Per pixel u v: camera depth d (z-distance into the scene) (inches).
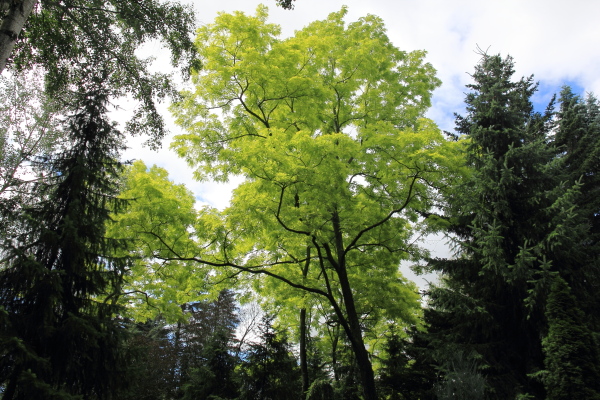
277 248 403.9
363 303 499.5
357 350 354.9
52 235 296.2
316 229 339.3
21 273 283.6
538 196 466.6
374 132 352.8
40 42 367.2
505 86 666.8
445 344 462.0
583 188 597.0
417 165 324.2
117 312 339.6
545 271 401.4
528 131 584.7
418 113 443.8
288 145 317.4
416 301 514.6
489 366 410.3
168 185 410.9
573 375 320.5
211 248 369.7
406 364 576.7
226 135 389.1
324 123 414.6
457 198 466.6
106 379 309.6
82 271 310.3
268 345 523.8
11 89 549.6
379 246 407.8
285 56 374.3
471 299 458.0
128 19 360.2
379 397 532.7
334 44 418.9
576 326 336.2
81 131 363.6
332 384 551.8
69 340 279.7
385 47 438.0
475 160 506.3
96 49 376.5
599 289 461.4
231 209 341.7
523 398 381.4
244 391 493.4
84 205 330.6
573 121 641.0
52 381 277.4
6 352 257.0
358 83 426.0
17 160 530.9
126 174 450.3
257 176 317.7
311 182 316.2
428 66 458.9
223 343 565.3
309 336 658.2
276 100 393.1
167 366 684.1
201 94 389.1
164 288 428.5
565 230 409.4
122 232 375.6
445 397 354.9
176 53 384.8
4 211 322.3
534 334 444.5
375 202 359.6
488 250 427.5
